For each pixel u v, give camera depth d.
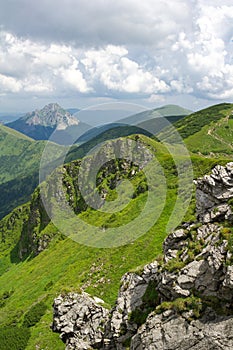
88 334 33.03
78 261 78.62
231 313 21.02
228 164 27.48
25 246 158.12
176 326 22.22
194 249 25.42
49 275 84.88
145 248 63.47
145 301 27.94
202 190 28.56
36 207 155.50
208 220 26.89
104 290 59.81
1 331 63.22
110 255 68.69
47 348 52.12
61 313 35.53
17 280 108.31
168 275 25.02
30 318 63.19
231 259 21.52
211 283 22.41
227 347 19.72
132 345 24.42
